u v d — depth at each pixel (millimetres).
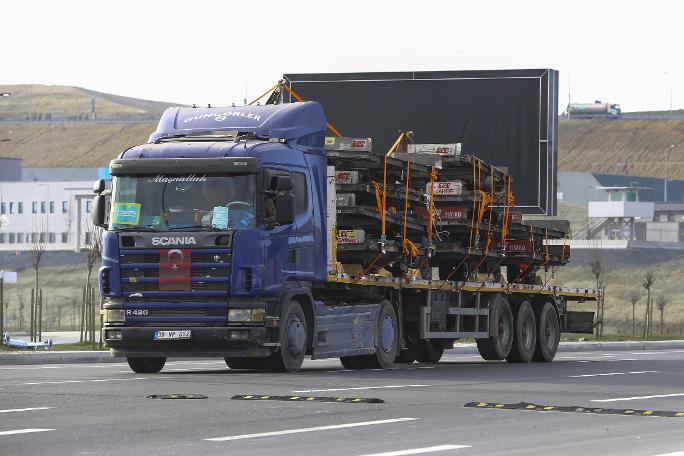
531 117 54906
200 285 31688
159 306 31906
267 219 31859
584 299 50750
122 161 32250
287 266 32656
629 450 16812
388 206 37906
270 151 32406
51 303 165625
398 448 16734
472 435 18328
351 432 18500
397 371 35531
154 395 24281
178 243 31766
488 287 43406
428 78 55406
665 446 17266
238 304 31562
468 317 43031
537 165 54906
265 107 34281
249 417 20438
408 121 55594
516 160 55062
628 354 54031
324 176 34625
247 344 31609
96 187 33156
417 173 39156
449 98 55344
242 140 32656
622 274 174750
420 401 23719
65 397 24062
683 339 76062
